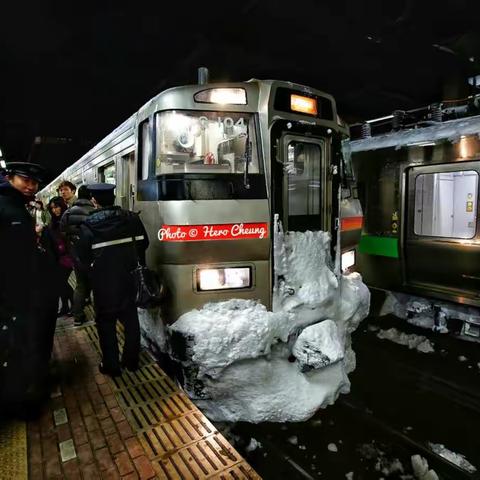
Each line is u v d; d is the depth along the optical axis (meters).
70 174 8.92
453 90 8.60
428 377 4.25
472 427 3.39
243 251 3.00
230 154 3.09
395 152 5.78
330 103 3.48
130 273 2.92
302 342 3.05
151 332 3.47
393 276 5.99
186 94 2.96
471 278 5.02
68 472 1.99
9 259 2.26
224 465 2.04
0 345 2.24
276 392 2.92
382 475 2.85
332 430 3.35
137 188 3.46
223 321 2.86
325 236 3.45
